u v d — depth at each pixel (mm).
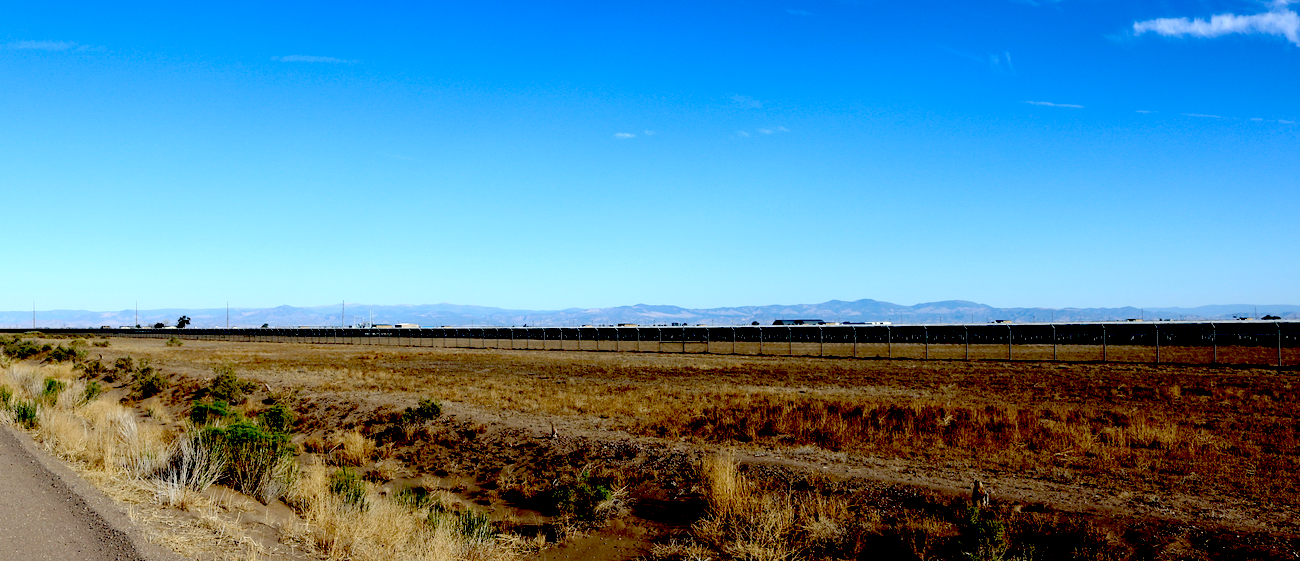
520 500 16547
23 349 61125
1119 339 71188
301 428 26203
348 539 11078
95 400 28266
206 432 15219
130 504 10758
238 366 53406
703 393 32750
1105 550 11445
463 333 112312
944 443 19109
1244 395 29188
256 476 14336
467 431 22734
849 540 12562
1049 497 13742
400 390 34531
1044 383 36438
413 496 15836
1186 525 12039
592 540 13664
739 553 12320
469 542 12602
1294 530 11750
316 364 56781
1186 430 20078
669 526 14195
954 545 11867
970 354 62438
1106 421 21703
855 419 21969
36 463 13180
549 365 55375
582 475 17688
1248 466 16000
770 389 35250
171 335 144625
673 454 18609
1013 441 19047
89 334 151875
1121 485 14602
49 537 8781
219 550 9156
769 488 15469
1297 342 58688
